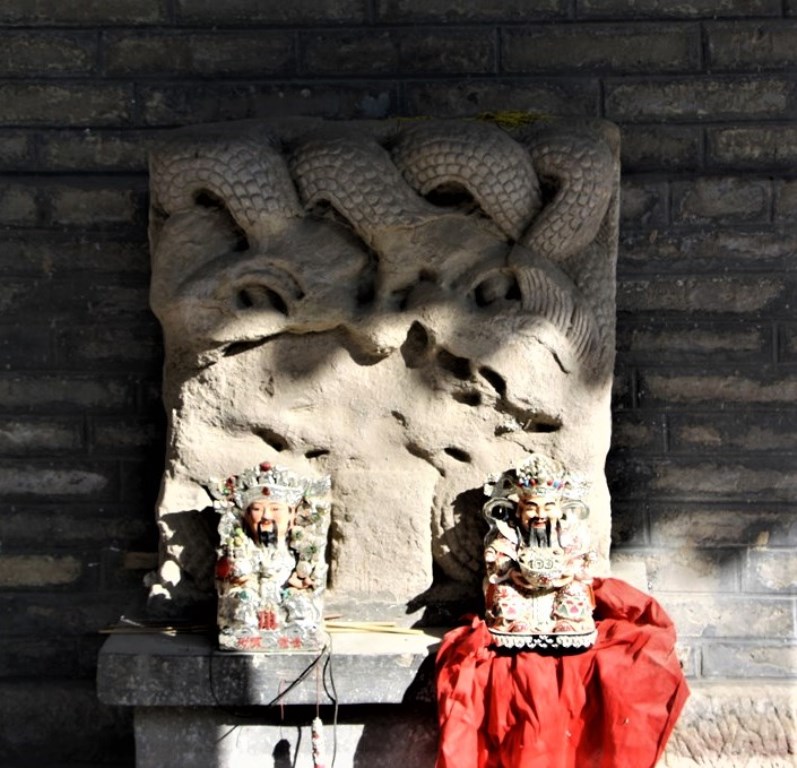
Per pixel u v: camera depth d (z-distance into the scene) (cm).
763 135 493
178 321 440
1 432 497
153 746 427
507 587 421
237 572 420
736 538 500
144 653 418
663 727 408
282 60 493
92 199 493
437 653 417
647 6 491
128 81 493
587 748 417
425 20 492
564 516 427
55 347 495
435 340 438
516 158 435
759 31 491
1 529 499
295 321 440
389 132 449
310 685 418
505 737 412
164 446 497
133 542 499
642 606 427
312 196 439
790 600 501
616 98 493
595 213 440
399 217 436
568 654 416
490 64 493
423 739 429
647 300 495
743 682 498
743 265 494
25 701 499
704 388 496
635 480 499
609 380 451
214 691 417
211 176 434
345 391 447
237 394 446
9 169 494
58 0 491
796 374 495
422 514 447
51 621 501
